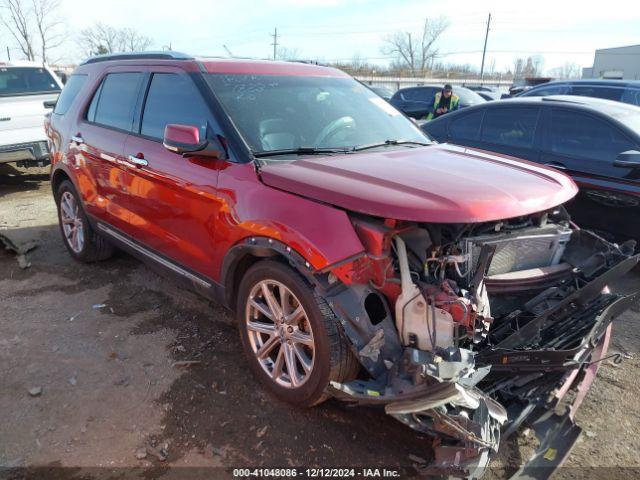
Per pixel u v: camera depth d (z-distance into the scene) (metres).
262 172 2.98
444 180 2.77
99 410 3.01
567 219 3.25
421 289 2.49
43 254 5.57
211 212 3.23
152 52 4.23
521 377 2.64
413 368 2.34
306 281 2.71
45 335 3.84
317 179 2.76
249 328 3.17
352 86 4.29
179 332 3.90
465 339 2.52
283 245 2.75
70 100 5.13
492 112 6.25
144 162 3.80
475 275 2.55
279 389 3.02
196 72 3.61
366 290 2.56
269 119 3.46
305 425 2.91
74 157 4.81
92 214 4.73
